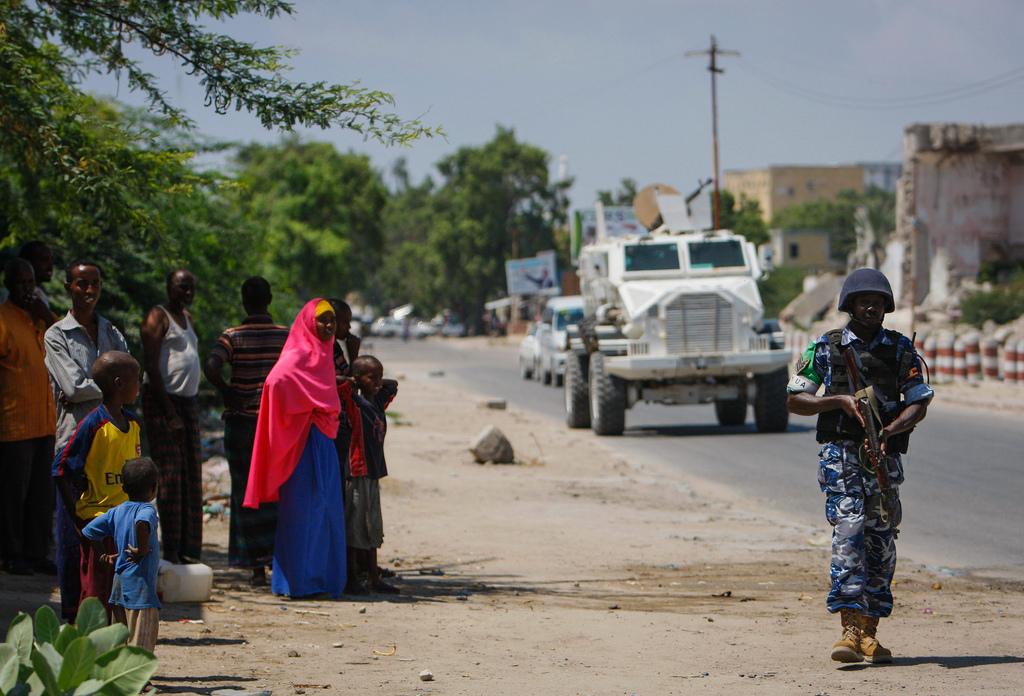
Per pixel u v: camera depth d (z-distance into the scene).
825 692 9.82
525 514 22.80
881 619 13.62
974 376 54.78
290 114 15.64
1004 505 23.62
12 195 18.61
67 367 12.80
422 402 51.72
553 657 11.45
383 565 17.61
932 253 89.06
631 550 19.12
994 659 11.30
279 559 14.62
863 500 11.09
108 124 17.70
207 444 29.88
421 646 11.88
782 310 113.31
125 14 16.36
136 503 9.83
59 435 12.95
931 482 26.72
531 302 171.75
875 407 10.94
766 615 13.97
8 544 14.79
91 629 8.27
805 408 11.23
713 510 23.53
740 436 37.66
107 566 10.24
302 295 101.81
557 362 63.31
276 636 12.16
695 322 37.81
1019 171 88.88
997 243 89.19
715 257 40.41
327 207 109.94
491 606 14.41
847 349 11.11
